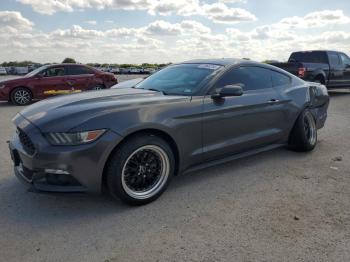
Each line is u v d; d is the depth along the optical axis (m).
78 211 3.36
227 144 4.14
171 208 3.42
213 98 3.94
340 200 3.59
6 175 4.27
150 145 3.39
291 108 4.92
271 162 4.85
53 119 3.16
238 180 4.16
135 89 4.35
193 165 3.95
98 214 3.30
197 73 4.25
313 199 3.62
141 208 3.42
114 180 3.23
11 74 41.44
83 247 2.74
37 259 2.58
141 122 3.29
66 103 3.54
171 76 4.46
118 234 2.94
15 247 2.74
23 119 3.47
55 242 2.81
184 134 3.67
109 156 3.21
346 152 5.37
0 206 3.45
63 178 3.12
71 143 3.03
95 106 3.31
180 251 2.68
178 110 3.61
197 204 3.51
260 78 4.67
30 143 3.17
